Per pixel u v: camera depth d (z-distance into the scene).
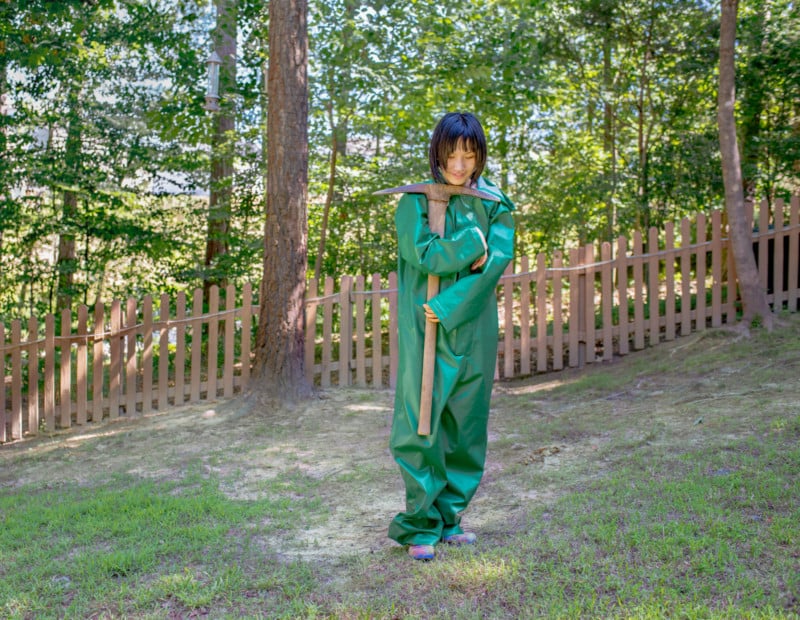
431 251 3.24
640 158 10.39
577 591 3.00
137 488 5.26
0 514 4.86
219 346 9.98
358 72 8.73
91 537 4.18
